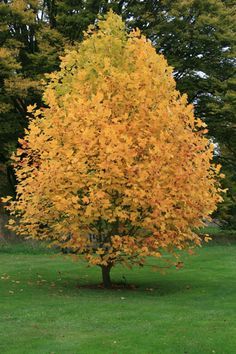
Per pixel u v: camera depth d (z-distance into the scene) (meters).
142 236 12.56
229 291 12.43
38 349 7.53
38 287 12.93
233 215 28.11
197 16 25.42
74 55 13.91
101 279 14.69
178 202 12.11
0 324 9.02
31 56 23.91
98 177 11.81
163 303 10.90
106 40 13.44
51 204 12.66
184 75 27.14
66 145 12.02
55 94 13.70
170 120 12.06
